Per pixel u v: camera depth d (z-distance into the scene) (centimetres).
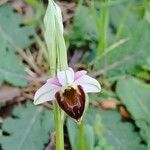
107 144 15
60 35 10
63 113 11
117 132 15
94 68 16
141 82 16
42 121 15
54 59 10
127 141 15
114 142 15
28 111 15
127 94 16
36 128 15
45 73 16
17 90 16
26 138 14
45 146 15
